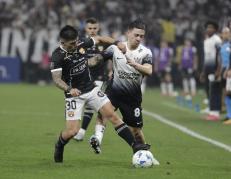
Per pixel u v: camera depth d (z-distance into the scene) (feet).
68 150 76.33
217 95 118.93
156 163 66.64
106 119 70.59
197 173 62.08
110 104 65.82
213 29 127.85
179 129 101.14
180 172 62.44
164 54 192.65
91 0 235.81
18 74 225.35
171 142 85.35
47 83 225.76
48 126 101.24
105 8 233.96
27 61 228.02
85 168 63.98
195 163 68.49
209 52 127.95
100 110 65.51
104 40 68.18
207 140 88.12
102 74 85.81
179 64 207.31
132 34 66.64
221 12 235.20
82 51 65.51
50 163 66.95
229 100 113.80
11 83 223.71
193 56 188.03
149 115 125.08
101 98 65.57
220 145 83.15
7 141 83.05
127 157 71.82
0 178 58.54
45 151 75.10
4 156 71.10
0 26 229.86
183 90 202.49
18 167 64.23
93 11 229.66
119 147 79.30
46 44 225.97
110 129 97.19
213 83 119.03
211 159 71.51
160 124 108.37
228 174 61.93
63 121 109.19
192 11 236.63
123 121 69.72
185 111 136.87
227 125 108.78
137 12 234.79
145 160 64.44
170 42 217.36
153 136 91.56
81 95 65.26
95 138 70.23
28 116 116.47
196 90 216.54
